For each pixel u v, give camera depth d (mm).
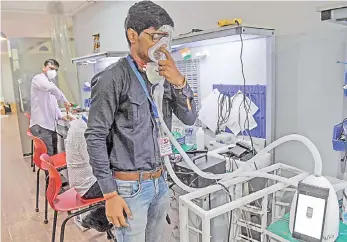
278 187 1572
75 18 5270
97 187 1929
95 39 4434
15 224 2816
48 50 5059
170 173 1449
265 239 1632
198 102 2516
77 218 2678
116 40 3900
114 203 1154
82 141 1890
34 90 3684
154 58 1186
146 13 1135
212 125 2389
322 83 1762
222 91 2295
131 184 1195
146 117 1202
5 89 11461
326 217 1233
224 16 2268
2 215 2998
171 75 1257
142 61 1197
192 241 1682
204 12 2434
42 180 3936
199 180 1773
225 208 1390
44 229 2713
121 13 3707
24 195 3479
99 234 2568
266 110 2010
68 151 1955
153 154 1247
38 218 2922
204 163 1922
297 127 1927
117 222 1166
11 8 5070
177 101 1383
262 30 1795
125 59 1191
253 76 2053
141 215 1235
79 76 5238
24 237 2586
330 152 1780
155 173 1269
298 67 1866
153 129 1248
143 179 1218
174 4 2725
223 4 2262
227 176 1660
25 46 4891
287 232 1336
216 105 2340
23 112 5008
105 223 1910
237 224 1759
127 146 1178
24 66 4918
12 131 7863
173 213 1894
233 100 2217
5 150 5637
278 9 1911
